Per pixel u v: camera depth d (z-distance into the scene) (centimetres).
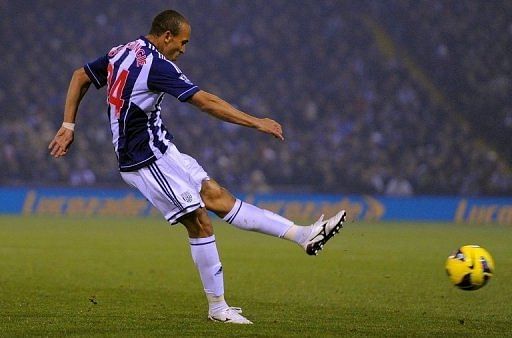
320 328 2234
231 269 4194
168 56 2289
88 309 2616
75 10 12862
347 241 6312
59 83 11931
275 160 10831
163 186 2255
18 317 2389
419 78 12900
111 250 5269
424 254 5169
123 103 2227
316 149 11275
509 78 12900
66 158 10462
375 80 12744
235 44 13075
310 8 13575
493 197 10606
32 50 12256
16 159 10306
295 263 4541
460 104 12581
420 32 13512
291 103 12144
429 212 10131
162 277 3788
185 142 10994
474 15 13638
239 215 2303
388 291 3319
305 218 9831
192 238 2312
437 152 11419
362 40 13338
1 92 11525
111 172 10456
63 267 4181
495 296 3173
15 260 4516
